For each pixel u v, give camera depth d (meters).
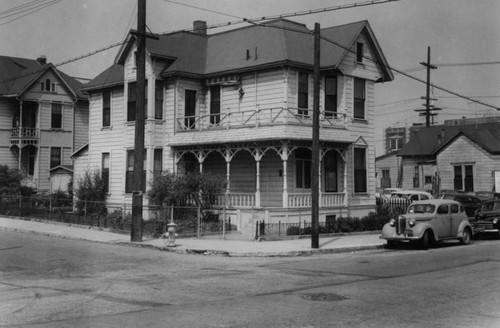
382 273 13.45
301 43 27.45
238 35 30.25
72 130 45.03
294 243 20.20
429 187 52.38
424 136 55.06
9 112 43.41
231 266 14.91
